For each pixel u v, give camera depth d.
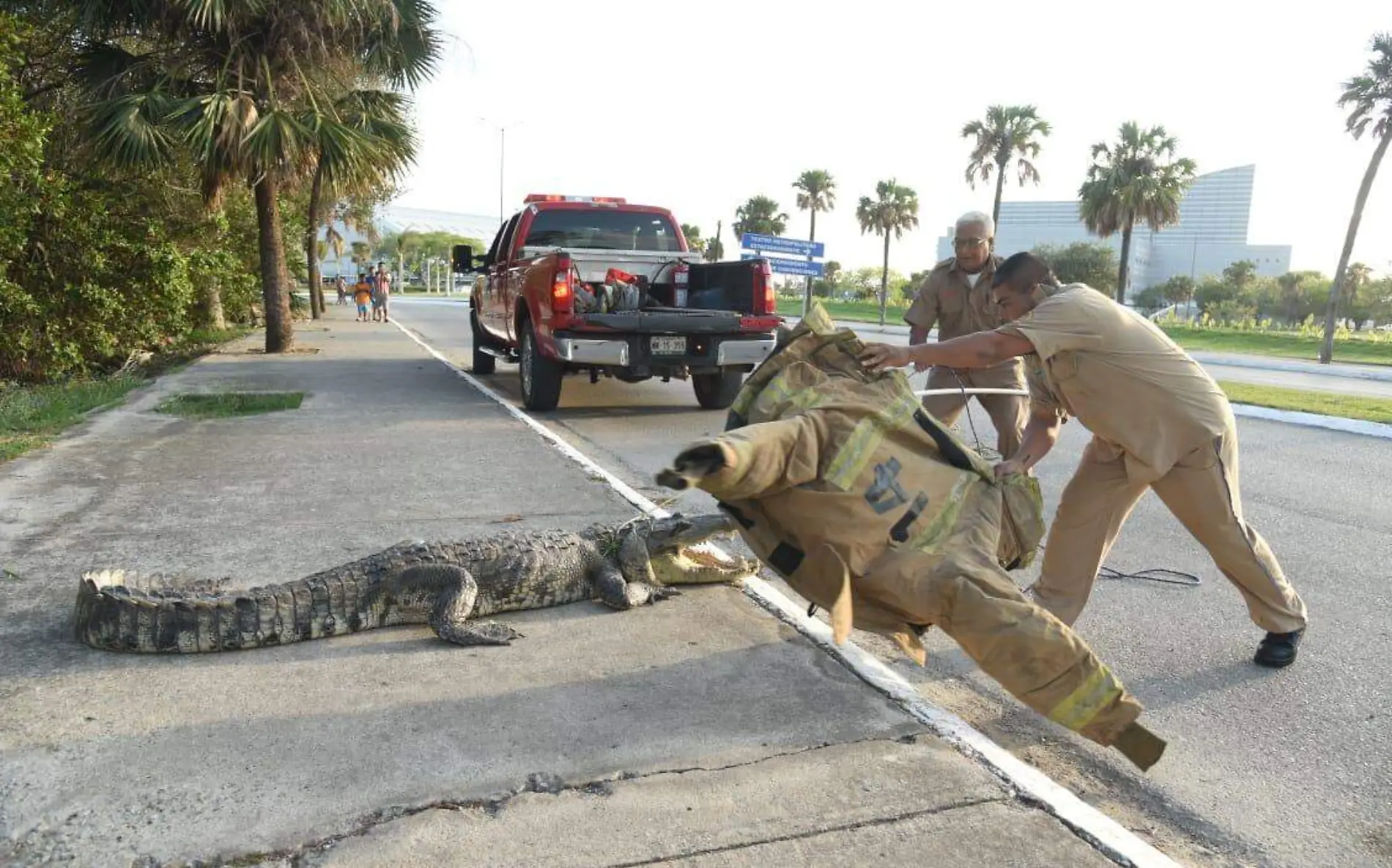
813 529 2.70
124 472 6.79
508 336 11.38
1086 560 3.71
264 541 5.15
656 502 6.15
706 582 4.73
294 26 14.22
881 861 2.44
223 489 6.34
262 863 2.39
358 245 80.94
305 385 11.84
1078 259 76.44
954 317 5.57
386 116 17.39
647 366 9.30
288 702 3.28
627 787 2.76
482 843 2.48
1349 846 2.70
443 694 3.37
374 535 5.30
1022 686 2.61
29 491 6.18
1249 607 3.89
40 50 13.91
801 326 2.95
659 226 11.54
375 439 8.22
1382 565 5.43
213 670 3.53
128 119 12.76
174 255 14.24
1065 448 9.18
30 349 12.61
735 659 3.74
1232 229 180.38
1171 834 2.75
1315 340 46.16
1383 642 4.23
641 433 9.18
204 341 19.09
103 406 9.89
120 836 2.48
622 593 4.28
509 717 3.20
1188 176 42.84
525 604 4.24
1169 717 3.49
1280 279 90.94
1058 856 2.49
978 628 2.60
